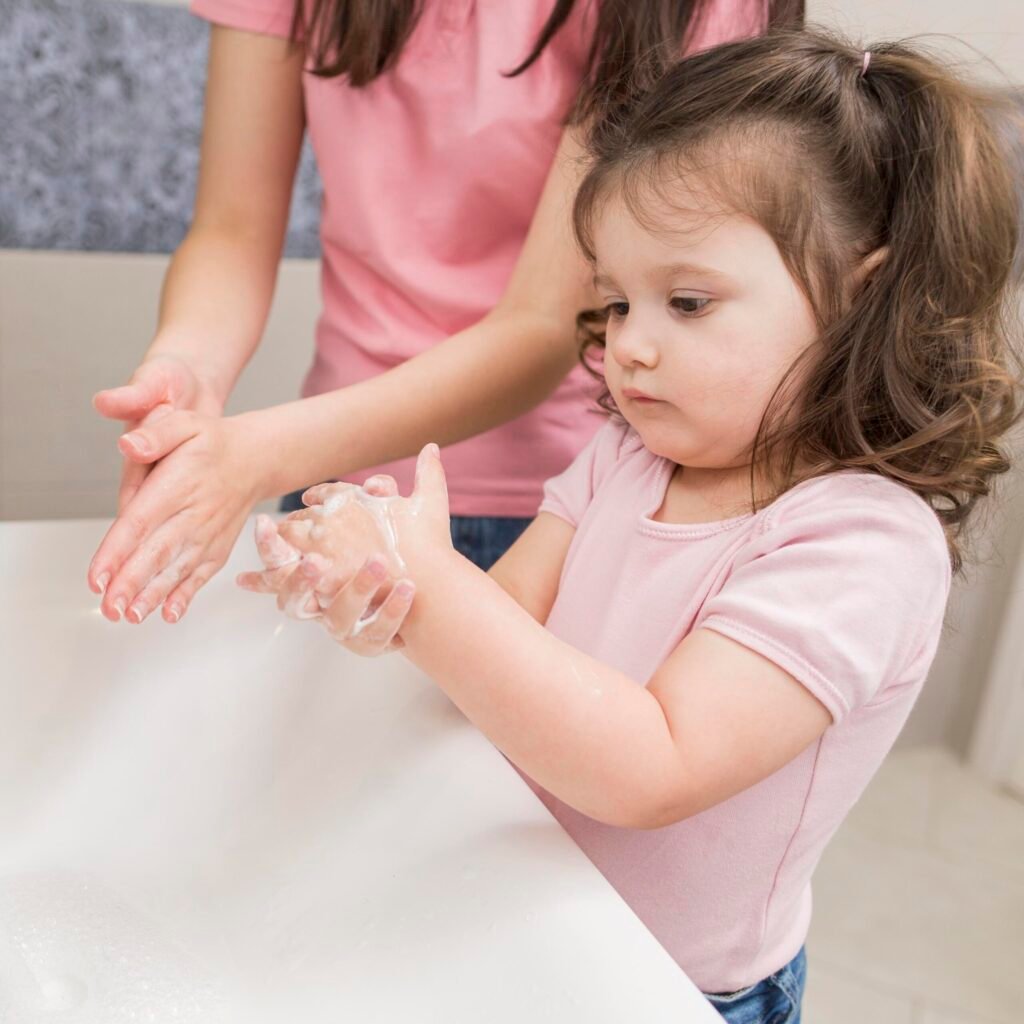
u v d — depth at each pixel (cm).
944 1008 122
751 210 57
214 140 96
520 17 87
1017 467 87
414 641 55
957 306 61
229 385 86
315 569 52
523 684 53
